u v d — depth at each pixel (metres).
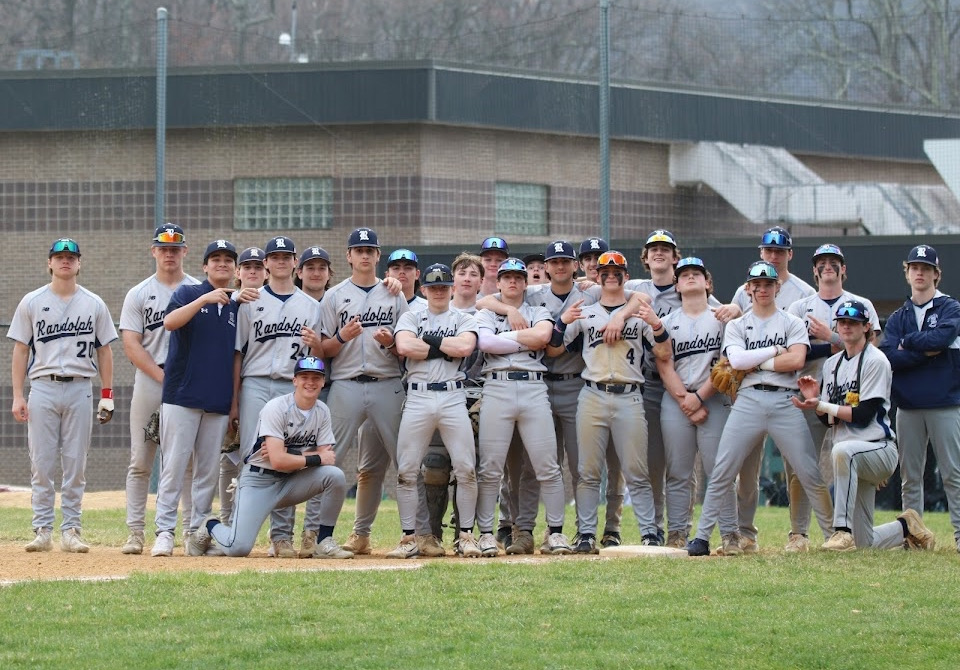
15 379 18.25
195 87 42.59
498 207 43.78
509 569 15.17
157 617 12.18
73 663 10.54
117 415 41.03
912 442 18.06
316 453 17.42
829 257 18.52
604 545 19.72
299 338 17.95
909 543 17.81
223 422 17.73
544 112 43.78
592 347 18.20
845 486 17.16
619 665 10.63
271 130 43.03
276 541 18.02
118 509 27.70
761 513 28.45
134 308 18.22
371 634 11.56
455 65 42.41
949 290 34.75
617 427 18.17
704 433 18.27
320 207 42.94
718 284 35.53
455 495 19.27
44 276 43.03
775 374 17.50
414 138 42.69
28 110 42.75
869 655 11.05
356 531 18.89
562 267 18.73
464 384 18.67
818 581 14.27
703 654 11.05
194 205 43.09
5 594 13.21
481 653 10.96
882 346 18.28
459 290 18.73
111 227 42.91
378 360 18.12
